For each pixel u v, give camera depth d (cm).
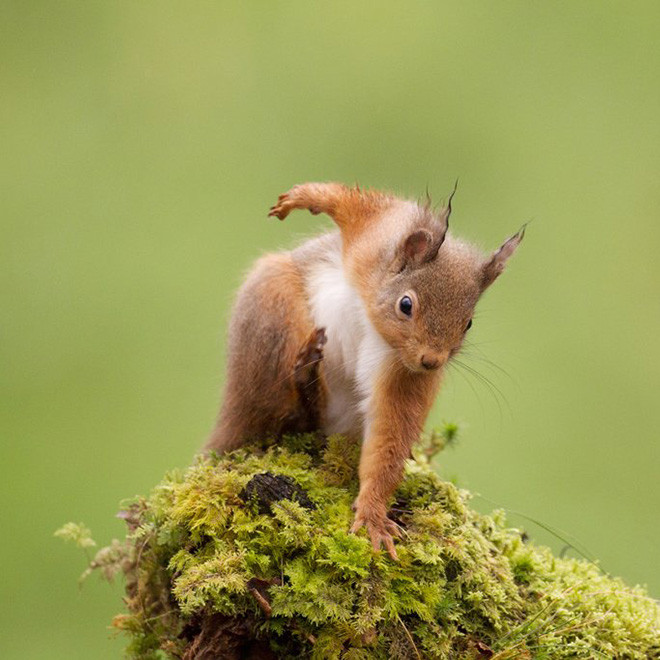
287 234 1619
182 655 795
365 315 896
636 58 1878
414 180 1717
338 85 1800
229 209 1667
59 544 1352
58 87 1842
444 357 842
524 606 789
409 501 841
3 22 1886
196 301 1584
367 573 748
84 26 1898
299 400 921
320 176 1708
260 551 758
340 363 931
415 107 1783
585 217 1689
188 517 782
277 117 1788
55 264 1647
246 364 925
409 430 852
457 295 855
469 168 1739
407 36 1878
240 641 743
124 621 845
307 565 754
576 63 1875
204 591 736
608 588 812
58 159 1744
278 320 919
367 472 833
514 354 1473
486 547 807
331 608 733
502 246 894
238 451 911
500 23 1912
